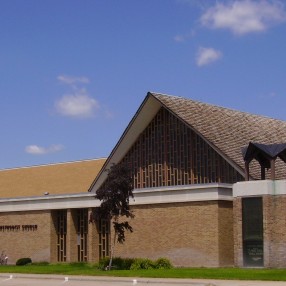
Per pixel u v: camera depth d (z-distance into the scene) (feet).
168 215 151.84
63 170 215.72
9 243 183.83
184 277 111.75
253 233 134.21
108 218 140.67
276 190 133.39
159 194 153.89
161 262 142.61
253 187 134.92
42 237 176.86
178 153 163.22
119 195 139.44
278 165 157.58
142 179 168.86
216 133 160.25
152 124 169.27
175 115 160.76
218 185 144.25
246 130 172.86
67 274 128.06
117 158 172.24
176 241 149.59
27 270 139.13
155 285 101.40
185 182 160.76
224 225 144.66
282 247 131.64
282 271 120.26
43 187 206.18
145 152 169.48
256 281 102.83
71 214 172.86
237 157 153.28
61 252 175.52
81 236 173.47
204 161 158.30
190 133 161.79
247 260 134.41
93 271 133.28
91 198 168.45
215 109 175.42
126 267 142.92
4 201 186.09
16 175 225.76
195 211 147.23
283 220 132.16
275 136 180.04
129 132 167.73
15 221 183.42
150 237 154.40
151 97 162.81
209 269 129.90
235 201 137.80
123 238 143.13
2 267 154.92
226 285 95.04
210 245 143.64
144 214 156.25
